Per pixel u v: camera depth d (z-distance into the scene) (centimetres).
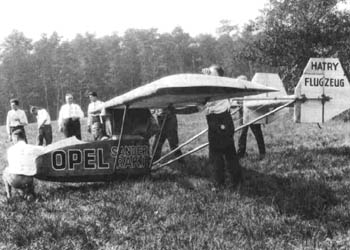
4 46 11781
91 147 858
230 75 11388
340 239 562
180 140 1581
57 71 10994
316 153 1104
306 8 3675
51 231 607
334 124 2044
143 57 12444
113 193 787
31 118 9606
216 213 661
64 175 834
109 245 562
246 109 1090
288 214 653
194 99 770
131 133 943
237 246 541
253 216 641
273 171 926
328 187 773
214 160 799
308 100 934
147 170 911
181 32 13512
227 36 13000
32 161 793
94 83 11150
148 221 645
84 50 12138
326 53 3472
